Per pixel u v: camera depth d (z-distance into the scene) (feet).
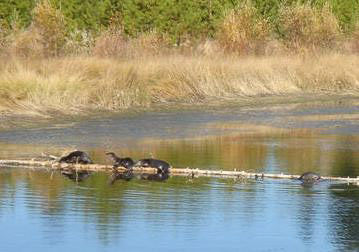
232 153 67.82
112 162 62.54
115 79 92.84
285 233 43.55
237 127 83.35
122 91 91.56
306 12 139.54
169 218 46.03
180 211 47.62
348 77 122.21
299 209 48.55
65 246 40.78
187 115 90.07
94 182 55.83
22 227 43.91
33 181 55.77
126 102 91.30
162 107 94.02
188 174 59.57
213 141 73.87
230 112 94.17
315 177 57.31
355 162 64.69
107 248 40.57
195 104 97.91
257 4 154.10
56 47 107.45
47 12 112.16
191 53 114.73
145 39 115.03
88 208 48.03
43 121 80.07
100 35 112.88
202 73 104.58
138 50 110.01
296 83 116.67
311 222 45.70
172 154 66.74
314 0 165.17
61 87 87.20
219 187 54.65
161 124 82.99
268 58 118.62
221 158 65.36
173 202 49.78
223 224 44.93
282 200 50.88
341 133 80.84
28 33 110.63
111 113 87.25
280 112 96.17
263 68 113.70
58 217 45.85
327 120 90.53
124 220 45.50
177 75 101.40
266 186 55.26
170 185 55.16
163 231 43.47
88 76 93.40
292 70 117.80
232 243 41.73
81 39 113.80
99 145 69.82
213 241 41.93
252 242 41.98
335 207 49.26
